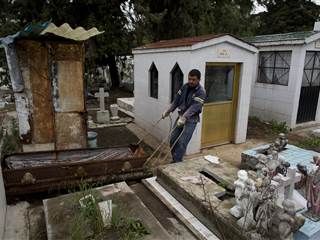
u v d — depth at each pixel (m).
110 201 2.69
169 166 3.60
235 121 6.10
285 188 2.44
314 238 2.32
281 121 7.69
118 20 11.90
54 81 4.38
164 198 3.04
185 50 5.04
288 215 1.94
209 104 5.62
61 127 4.59
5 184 3.13
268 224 2.04
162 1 13.16
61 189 3.42
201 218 2.64
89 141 5.28
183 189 2.96
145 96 6.93
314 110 8.01
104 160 3.60
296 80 7.11
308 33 7.16
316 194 2.50
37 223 2.74
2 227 2.52
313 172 2.65
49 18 10.58
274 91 7.77
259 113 8.36
